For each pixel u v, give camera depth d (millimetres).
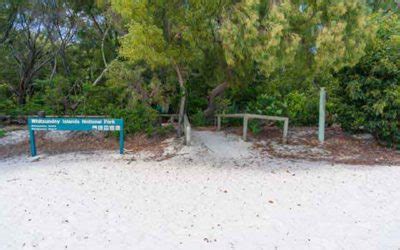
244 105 10766
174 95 10039
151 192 5539
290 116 9820
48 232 4211
